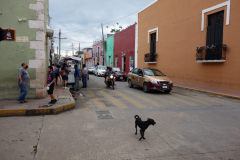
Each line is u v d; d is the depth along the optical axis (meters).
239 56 11.30
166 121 6.08
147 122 4.40
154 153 3.88
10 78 7.81
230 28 11.79
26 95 8.06
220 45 12.30
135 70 13.70
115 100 9.24
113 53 33.19
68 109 7.22
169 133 5.03
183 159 3.66
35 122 5.69
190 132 5.13
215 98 10.39
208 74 13.59
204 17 13.74
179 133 5.04
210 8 13.18
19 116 6.27
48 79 7.14
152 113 7.03
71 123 5.65
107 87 13.66
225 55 12.16
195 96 10.94
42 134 4.77
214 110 7.66
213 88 13.17
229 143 4.45
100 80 19.25
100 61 41.88
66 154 3.76
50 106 6.83
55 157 3.64
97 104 8.30
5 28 7.68
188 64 15.54
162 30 18.91
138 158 3.66
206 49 13.27
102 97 9.95
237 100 9.90
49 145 4.15
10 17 7.72
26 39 7.88
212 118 6.51
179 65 16.62
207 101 9.50
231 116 6.80
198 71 14.50
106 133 4.92
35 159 3.56
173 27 17.27
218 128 5.49
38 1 7.91
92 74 30.14
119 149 4.02
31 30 7.90
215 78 13.02
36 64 8.05
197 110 7.62
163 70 18.95
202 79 14.13
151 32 20.73
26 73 7.27
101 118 6.23
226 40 12.09
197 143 4.42
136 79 12.97
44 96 8.35
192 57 15.08
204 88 13.43
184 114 6.96
